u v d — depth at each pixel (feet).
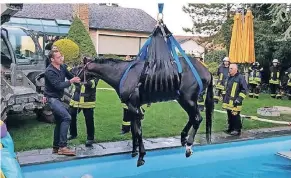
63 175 15.75
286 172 17.65
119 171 16.75
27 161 15.52
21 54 25.39
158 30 15.33
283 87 42.34
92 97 18.25
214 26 75.25
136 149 17.13
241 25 35.17
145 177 16.83
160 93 15.65
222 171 17.74
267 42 47.75
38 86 23.90
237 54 35.17
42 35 29.73
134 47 91.50
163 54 15.29
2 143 12.82
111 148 18.10
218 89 32.96
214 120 26.50
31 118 25.73
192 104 16.14
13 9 20.51
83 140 19.74
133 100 15.39
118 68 15.88
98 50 87.30
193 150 19.01
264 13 48.91
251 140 20.70
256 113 30.48
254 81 41.24
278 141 21.59
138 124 15.62
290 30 36.40
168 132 22.25
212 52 66.03
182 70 15.88
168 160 18.24
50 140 19.49
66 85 16.19
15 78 21.91
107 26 87.40
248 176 17.01
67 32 73.41
